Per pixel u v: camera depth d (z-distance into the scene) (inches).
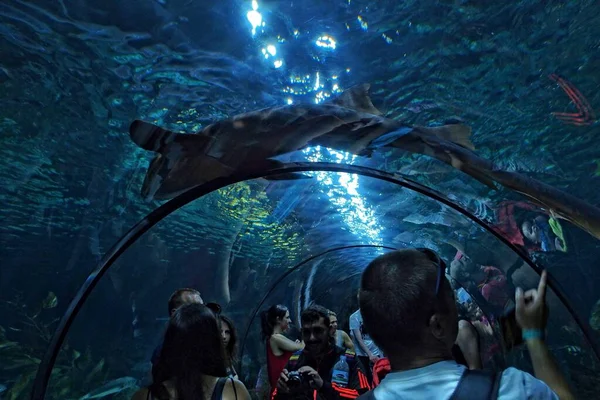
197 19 217.0
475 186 279.7
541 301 74.1
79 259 480.1
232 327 154.3
